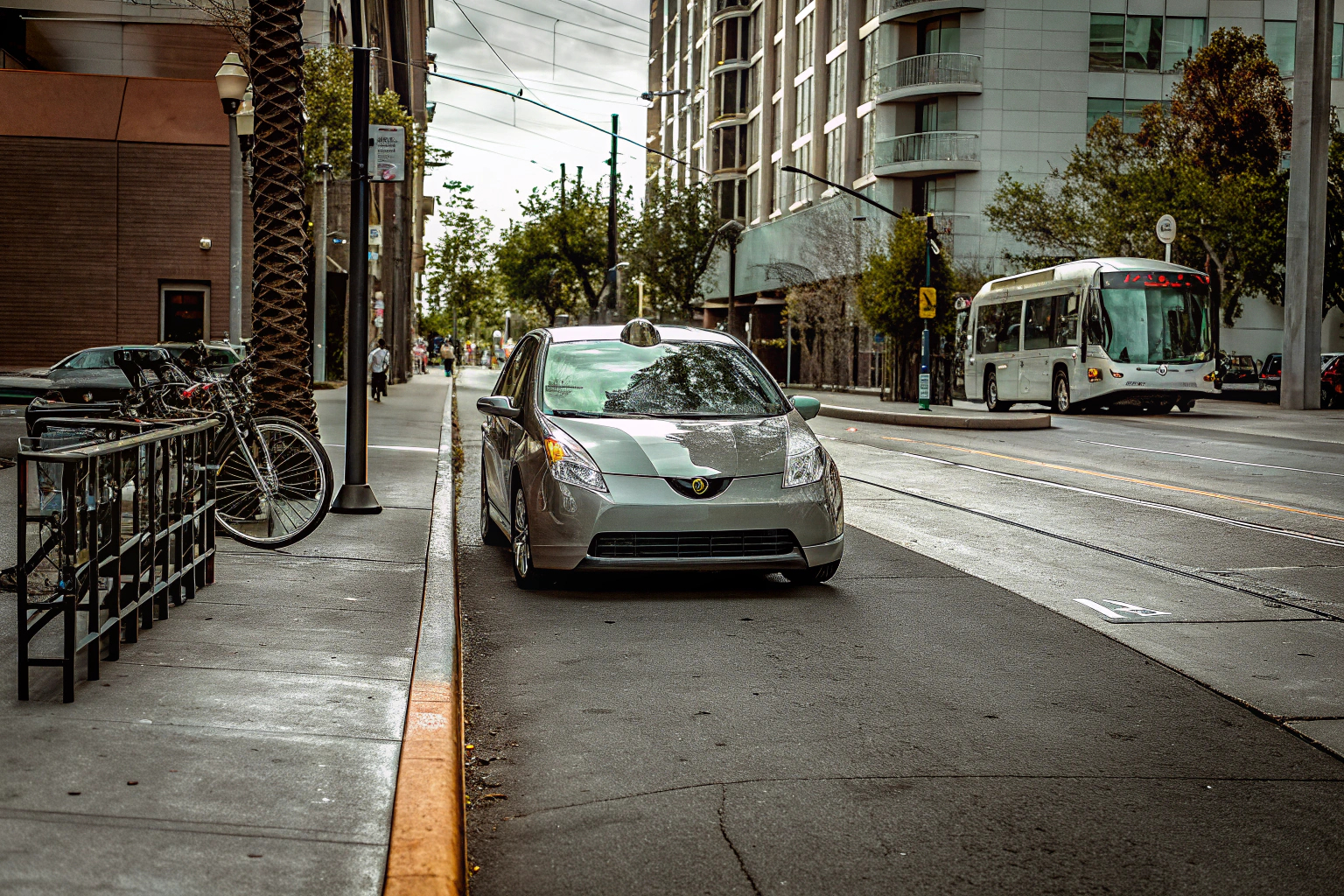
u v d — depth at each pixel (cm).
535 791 446
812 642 671
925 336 3016
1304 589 832
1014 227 4588
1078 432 2367
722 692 573
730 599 784
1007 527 1116
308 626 631
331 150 3191
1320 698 570
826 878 372
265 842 355
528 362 934
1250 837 406
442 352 6212
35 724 447
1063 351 3055
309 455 868
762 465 786
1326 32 3356
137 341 3052
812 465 801
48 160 3019
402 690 518
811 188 6197
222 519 865
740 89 7412
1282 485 1456
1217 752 493
